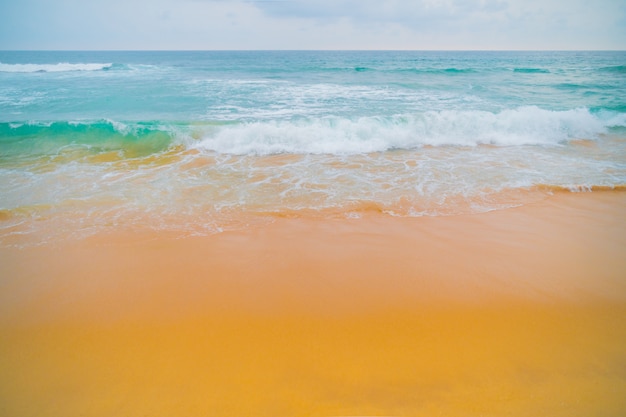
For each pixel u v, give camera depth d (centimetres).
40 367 271
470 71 2903
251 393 246
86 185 656
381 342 295
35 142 896
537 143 962
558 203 599
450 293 362
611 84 2033
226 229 503
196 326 314
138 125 922
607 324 318
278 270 404
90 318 325
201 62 4566
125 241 468
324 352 284
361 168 764
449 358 278
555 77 2469
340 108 1309
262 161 812
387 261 423
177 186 657
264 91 1748
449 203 593
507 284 378
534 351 285
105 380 258
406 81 2245
